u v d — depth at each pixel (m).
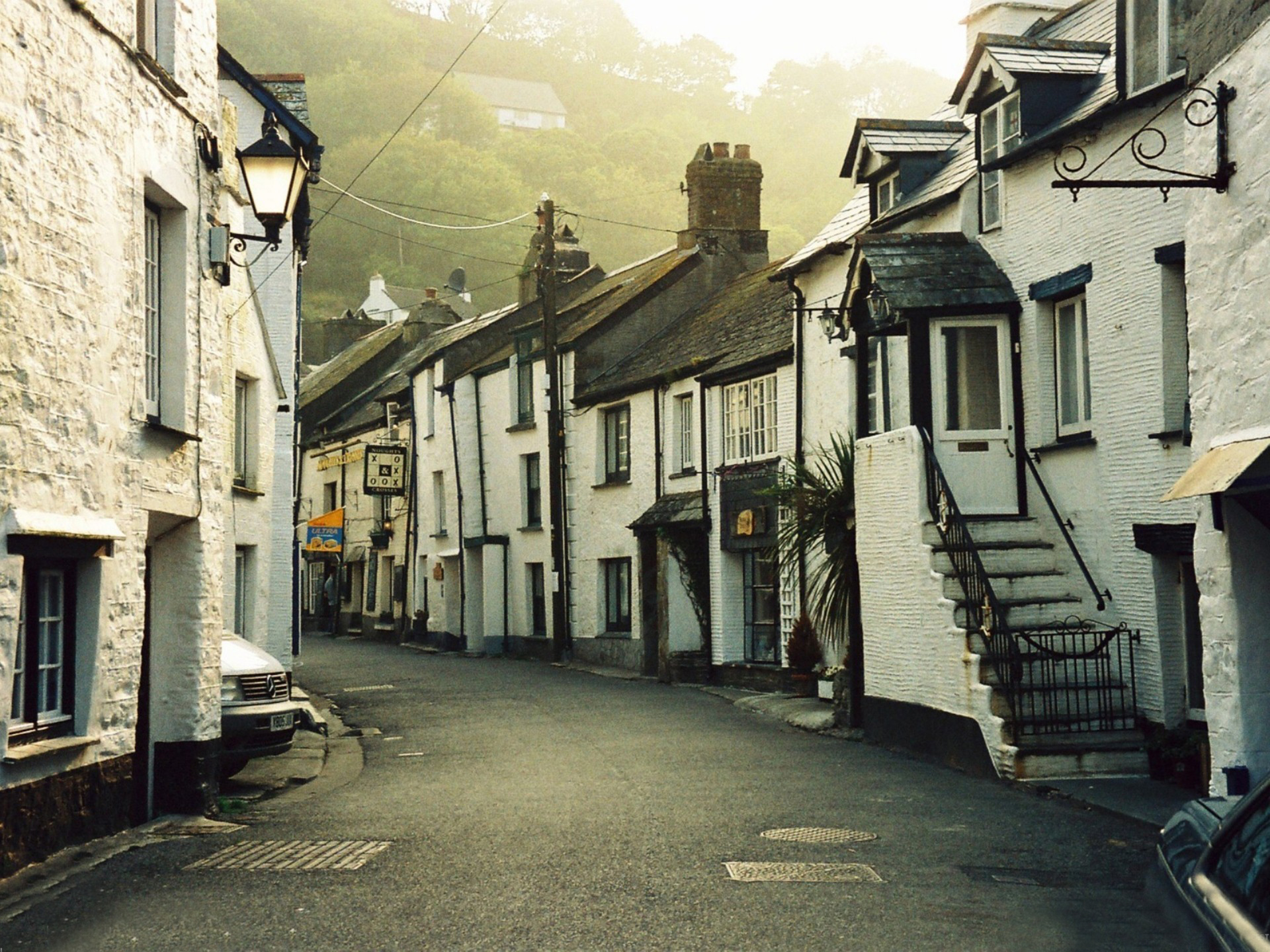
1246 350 9.52
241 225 18.41
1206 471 9.36
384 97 52.25
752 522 22.28
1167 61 12.55
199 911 7.46
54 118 8.82
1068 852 9.20
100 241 9.52
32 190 8.51
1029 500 15.06
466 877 8.30
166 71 10.98
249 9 51.38
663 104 66.50
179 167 11.18
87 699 9.43
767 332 23.62
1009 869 8.62
